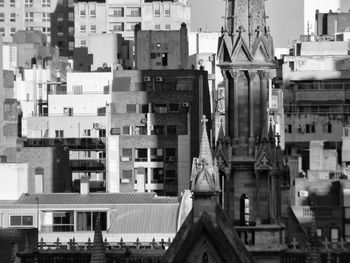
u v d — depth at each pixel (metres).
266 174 185.00
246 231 183.62
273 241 184.00
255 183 185.00
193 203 168.50
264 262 183.50
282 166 194.50
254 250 183.12
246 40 186.38
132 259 197.25
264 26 187.12
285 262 184.25
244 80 187.00
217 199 172.62
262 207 185.00
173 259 167.38
